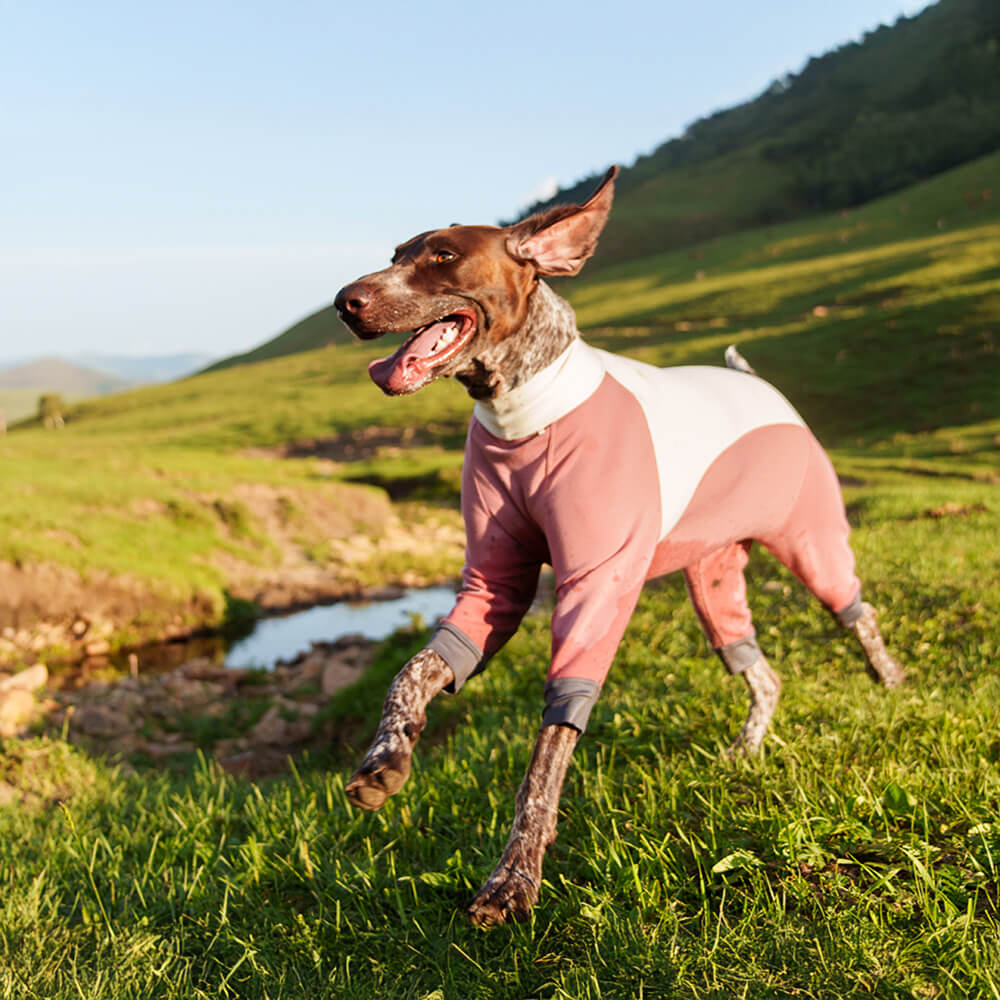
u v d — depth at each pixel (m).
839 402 37.59
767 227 94.31
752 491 4.20
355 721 8.39
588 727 5.22
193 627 14.71
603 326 60.56
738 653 4.73
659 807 3.97
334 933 3.49
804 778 4.00
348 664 11.09
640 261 87.94
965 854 3.32
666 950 2.98
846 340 44.69
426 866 3.92
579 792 4.40
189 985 3.20
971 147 96.44
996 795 3.68
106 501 19.00
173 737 8.81
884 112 115.12
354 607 16.31
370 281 3.40
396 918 3.55
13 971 3.32
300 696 10.09
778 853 3.44
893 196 87.19
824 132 118.12
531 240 3.52
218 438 47.06
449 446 40.00
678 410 3.99
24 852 4.79
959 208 73.38
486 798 4.49
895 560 10.07
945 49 126.69
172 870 4.21
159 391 76.12
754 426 4.27
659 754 4.62
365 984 3.10
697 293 64.50
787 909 3.23
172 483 21.67
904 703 4.74
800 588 9.55
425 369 3.45
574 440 3.62
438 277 3.43
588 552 3.54
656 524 3.69
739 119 147.75
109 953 3.46
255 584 17.09
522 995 2.97
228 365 103.19
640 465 3.68
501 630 3.82
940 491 16.53
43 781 6.54
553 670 3.46
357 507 23.50
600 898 3.30
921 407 35.44
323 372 70.25
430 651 3.63
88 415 72.00
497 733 5.82
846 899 3.21
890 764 4.02
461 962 3.19
